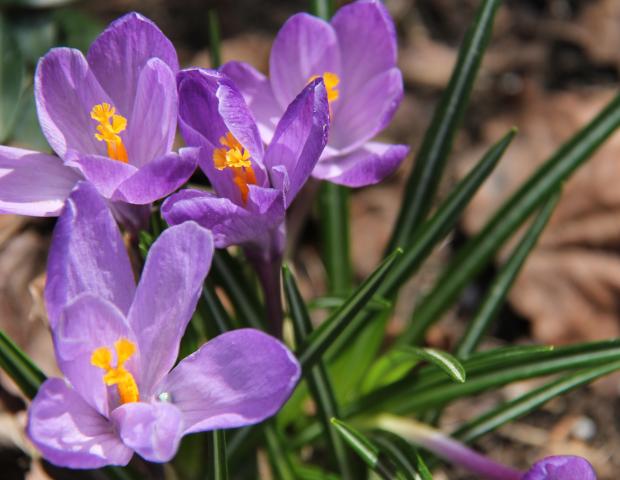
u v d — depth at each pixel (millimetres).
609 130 520
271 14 764
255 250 449
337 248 541
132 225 455
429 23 777
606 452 579
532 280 651
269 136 457
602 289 645
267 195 426
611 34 758
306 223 654
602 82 742
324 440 519
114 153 436
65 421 410
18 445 519
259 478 516
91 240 416
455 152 708
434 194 515
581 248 661
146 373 421
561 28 767
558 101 724
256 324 492
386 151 447
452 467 566
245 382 412
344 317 460
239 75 457
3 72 593
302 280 633
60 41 635
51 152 584
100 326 412
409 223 518
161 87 428
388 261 451
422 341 534
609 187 668
